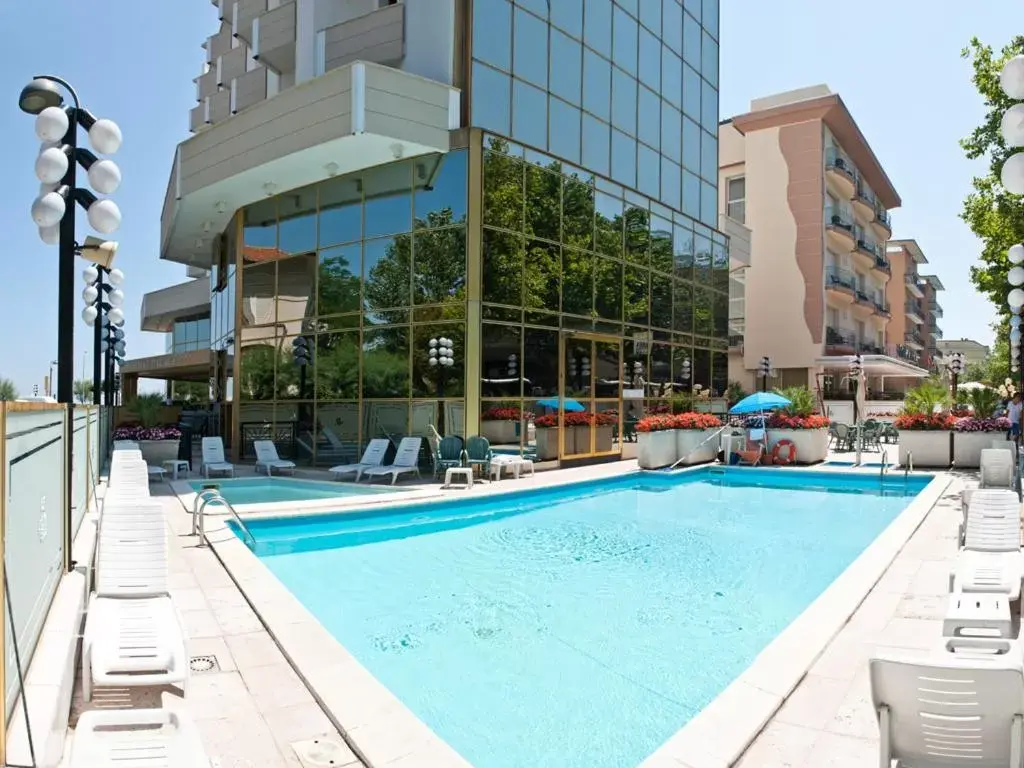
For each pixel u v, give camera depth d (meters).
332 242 16.33
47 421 3.83
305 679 4.28
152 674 3.87
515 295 15.41
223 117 24.86
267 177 15.95
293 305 17.20
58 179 5.80
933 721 2.67
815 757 3.40
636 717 4.51
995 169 19.42
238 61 24.62
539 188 16.17
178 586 6.41
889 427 24.58
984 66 19.30
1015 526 6.29
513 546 9.51
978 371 73.62
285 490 13.27
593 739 4.22
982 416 16.75
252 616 5.57
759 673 4.32
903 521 9.27
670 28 21.78
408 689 4.93
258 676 4.39
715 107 24.42
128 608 4.51
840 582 6.34
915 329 72.81
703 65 23.75
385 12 15.69
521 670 5.27
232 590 6.29
